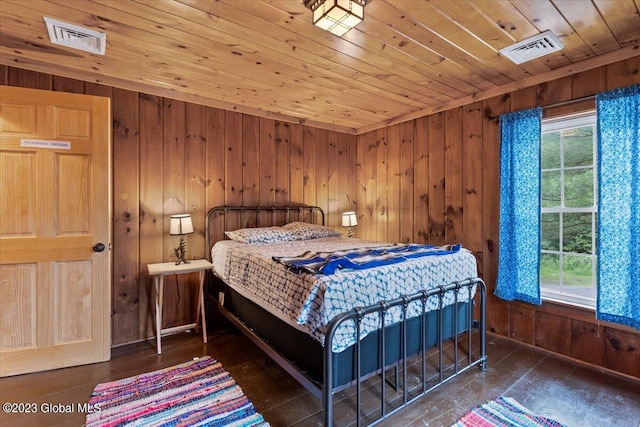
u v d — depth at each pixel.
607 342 2.38
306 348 1.79
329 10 1.60
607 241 2.29
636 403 1.98
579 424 1.79
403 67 2.56
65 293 2.44
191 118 3.29
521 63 2.49
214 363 2.51
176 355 2.66
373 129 4.33
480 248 3.14
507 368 2.41
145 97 3.02
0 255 2.28
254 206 3.70
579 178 2.62
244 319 2.58
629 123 2.20
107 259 2.58
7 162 2.31
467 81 2.85
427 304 2.09
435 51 2.28
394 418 1.84
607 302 2.29
